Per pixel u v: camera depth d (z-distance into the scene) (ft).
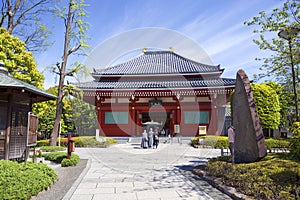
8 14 57.47
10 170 18.02
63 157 34.42
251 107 23.62
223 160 26.58
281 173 17.48
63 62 54.34
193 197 17.24
